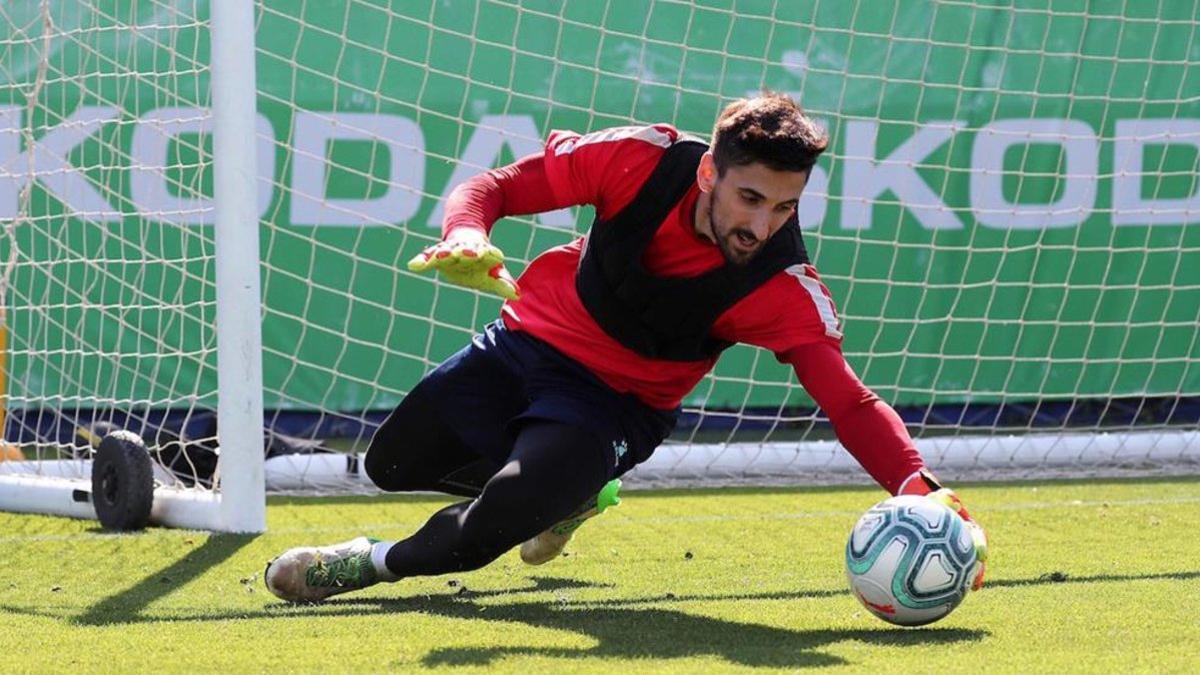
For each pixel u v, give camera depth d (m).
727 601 9.34
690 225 7.91
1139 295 19.95
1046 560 11.26
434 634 8.03
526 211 8.35
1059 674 6.86
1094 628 8.23
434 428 9.36
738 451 17.25
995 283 18.62
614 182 8.05
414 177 18.50
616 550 11.89
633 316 8.30
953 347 19.69
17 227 17.05
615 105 18.55
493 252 7.31
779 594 9.67
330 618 8.60
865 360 19.61
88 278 17.36
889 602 7.88
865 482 16.86
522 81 18.42
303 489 16.28
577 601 9.38
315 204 18.45
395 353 17.52
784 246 8.09
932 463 17.42
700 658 7.24
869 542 7.92
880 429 7.98
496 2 18.22
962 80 19.17
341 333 18.38
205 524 12.78
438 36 18.27
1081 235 19.69
